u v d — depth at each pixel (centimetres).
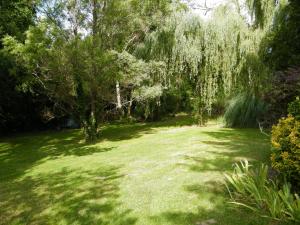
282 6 1286
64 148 1130
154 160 778
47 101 1792
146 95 1399
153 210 464
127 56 1184
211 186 542
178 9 1483
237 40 1317
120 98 1538
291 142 448
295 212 391
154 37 1452
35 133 1750
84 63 1083
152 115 1984
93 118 1252
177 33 1384
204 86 1398
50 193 589
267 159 687
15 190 627
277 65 1148
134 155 870
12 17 1424
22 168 845
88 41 1082
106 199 527
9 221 471
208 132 1221
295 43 1056
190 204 474
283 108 775
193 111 1563
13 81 1562
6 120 1752
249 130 1210
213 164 684
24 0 1357
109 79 1161
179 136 1177
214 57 1347
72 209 497
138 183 597
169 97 2016
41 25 1052
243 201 462
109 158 862
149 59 1459
